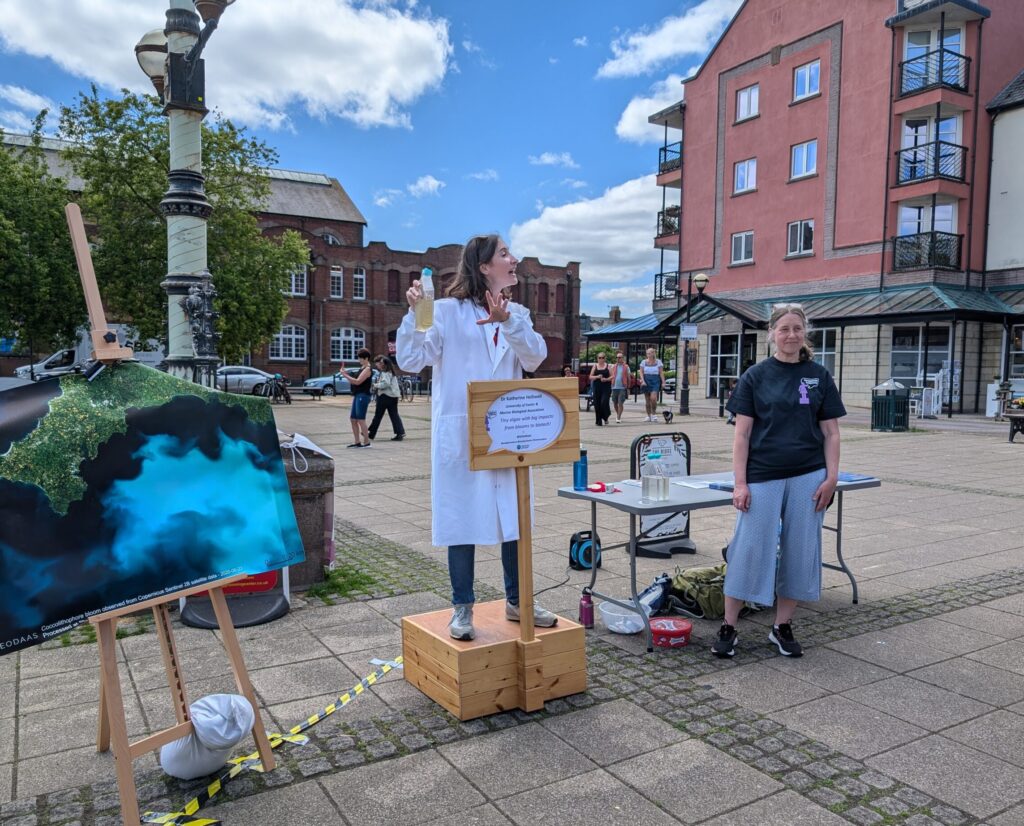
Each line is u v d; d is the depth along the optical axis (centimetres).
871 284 2394
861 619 454
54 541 232
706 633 432
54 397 250
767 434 383
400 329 321
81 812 260
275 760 291
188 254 615
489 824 251
